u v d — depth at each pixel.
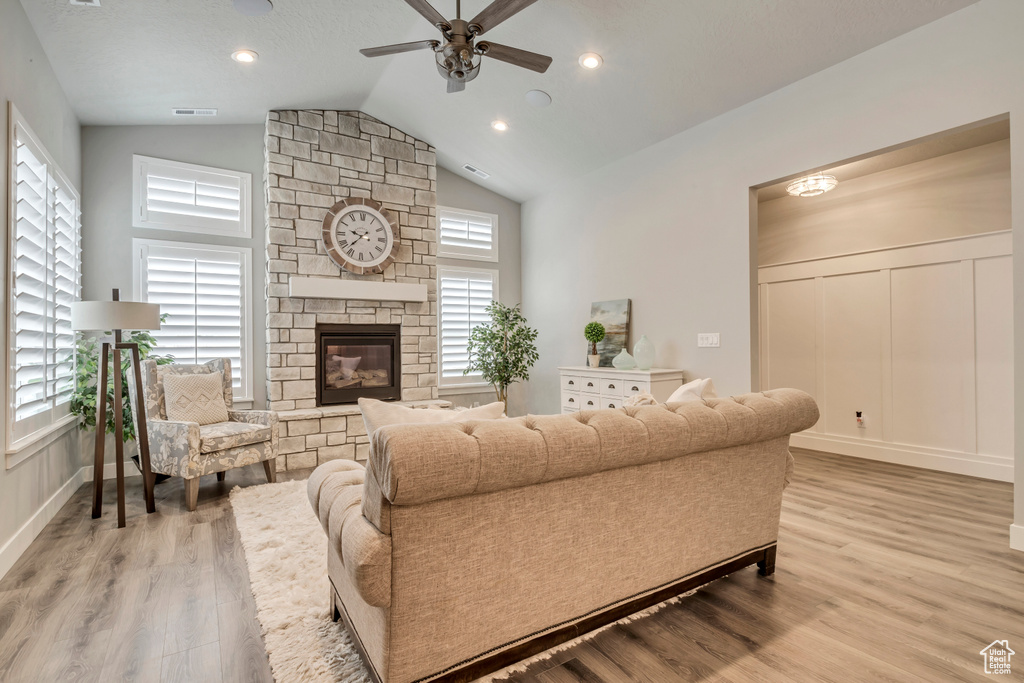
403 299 5.18
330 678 1.58
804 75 3.47
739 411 2.01
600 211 5.27
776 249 5.34
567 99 4.24
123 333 3.97
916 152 4.07
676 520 1.93
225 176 4.69
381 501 1.31
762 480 2.22
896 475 4.02
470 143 5.33
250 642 1.80
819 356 4.99
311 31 3.47
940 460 4.16
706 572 2.06
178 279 4.41
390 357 5.25
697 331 4.25
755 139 3.80
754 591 2.16
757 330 3.94
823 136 3.39
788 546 2.62
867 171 4.52
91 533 2.86
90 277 4.13
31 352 2.85
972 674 1.61
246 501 3.39
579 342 5.59
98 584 2.24
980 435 3.95
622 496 1.76
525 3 2.25
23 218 2.69
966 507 3.22
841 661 1.68
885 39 3.05
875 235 4.57
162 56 3.41
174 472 3.29
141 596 2.13
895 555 2.51
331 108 4.92
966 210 4.04
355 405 4.91
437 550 1.39
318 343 4.85
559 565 1.64
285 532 2.81
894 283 4.45
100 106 3.87
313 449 4.55
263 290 4.83
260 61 3.74
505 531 1.51
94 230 4.15
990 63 2.65
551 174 5.61
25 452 2.65
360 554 1.29
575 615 1.69
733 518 2.12
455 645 1.46
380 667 1.40
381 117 5.17
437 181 5.99
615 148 4.83
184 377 3.79
